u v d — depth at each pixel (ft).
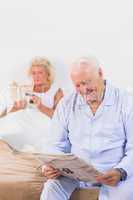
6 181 5.39
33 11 6.82
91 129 5.63
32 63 6.65
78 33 6.69
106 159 5.57
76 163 4.78
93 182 5.39
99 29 6.62
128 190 5.19
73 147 5.73
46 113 6.56
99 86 5.59
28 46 6.84
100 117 5.59
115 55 6.57
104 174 5.09
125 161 5.29
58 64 6.60
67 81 6.54
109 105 5.57
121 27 6.54
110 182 5.15
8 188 5.36
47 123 6.46
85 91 5.55
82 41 6.68
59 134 5.85
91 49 6.66
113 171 5.17
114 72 6.56
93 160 5.63
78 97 5.81
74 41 6.71
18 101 6.68
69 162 4.78
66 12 6.72
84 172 4.96
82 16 6.66
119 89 5.75
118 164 5.32
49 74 6.57
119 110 5.54
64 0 6.70
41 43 6.82
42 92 6.61
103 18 6.59
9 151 6.10
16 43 6.88
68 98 5.94
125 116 5.50
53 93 6.57
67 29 6.73
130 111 5.49
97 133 5.58
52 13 6.77
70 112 5.80
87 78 5.48
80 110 5.72
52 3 6.75
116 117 5.53
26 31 6.86
